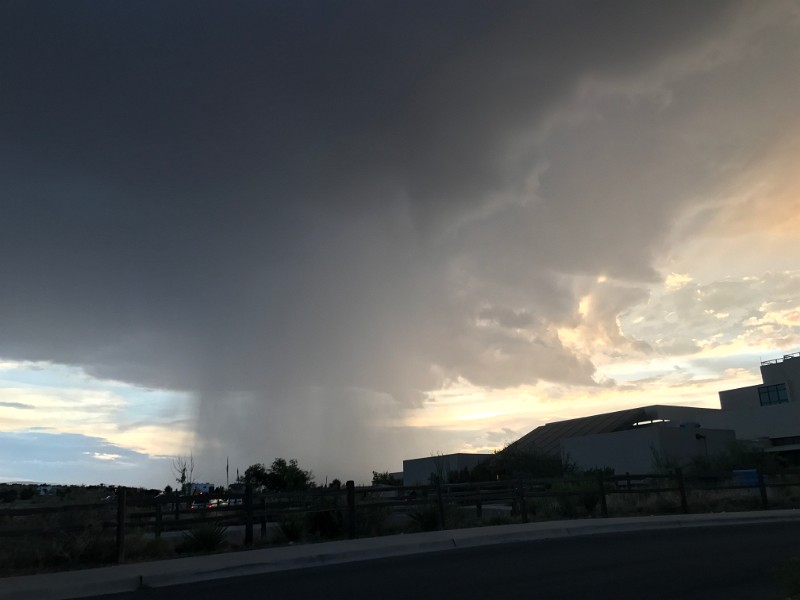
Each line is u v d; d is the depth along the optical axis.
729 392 92.44
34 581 12.05
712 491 30.38
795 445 75.69
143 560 15.14
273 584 11.57
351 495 18.94
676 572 11.77
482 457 70.00
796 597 9.33
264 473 56.03
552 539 17.58
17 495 36.72
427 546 16.19
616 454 64.12
